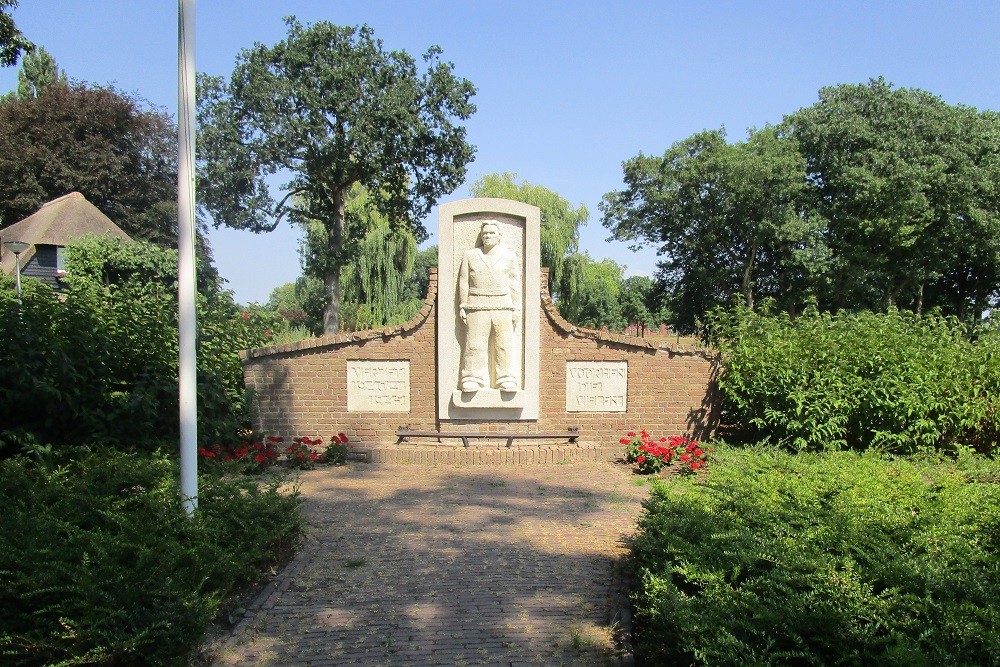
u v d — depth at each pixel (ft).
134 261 77.56
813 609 12.28
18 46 52.80
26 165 122.83
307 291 175.52
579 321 151.12
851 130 114.62
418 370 37.32
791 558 14.21
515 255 37.45
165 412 31.09
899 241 110.32
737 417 37.93
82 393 27.48
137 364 31.01
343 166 114.32
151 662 13.66
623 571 19.80
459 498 28.40
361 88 113.91
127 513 18.10
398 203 122.52
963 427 34.68
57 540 15.67
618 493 29.37
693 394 38.14
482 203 37.17
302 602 17.75
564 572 19.85
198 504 19.84
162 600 14.60
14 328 25.61
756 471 23.17
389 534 23.38
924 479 25.31
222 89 112.37
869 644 11.44
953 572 13.87
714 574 14.34
